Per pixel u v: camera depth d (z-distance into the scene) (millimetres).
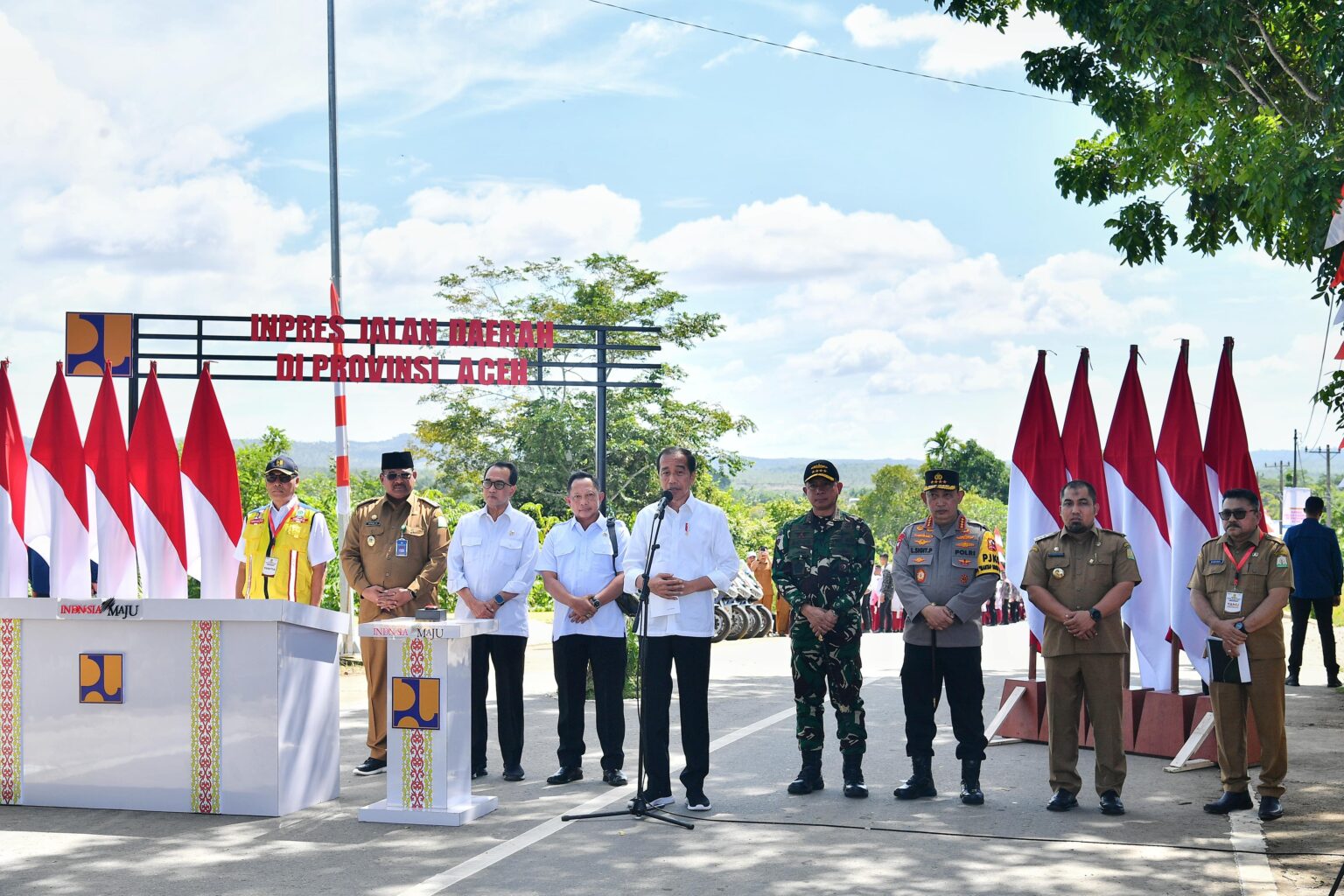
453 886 6238
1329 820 7684
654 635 7969
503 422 42781
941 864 6617
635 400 42594
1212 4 12945
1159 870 6512
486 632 8000
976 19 15852
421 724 7703
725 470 44781
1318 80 14203
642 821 7660
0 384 9852
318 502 19625
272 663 7848
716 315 42906
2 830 7500
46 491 9992
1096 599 8008
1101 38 14062
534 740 10852
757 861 6695
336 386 17750
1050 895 6059
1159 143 15406
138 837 7312
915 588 8289
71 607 8047
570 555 9000
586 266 42844
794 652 8547
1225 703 7938
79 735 8102
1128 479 10312
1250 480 10117
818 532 8523
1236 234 16453
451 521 23656
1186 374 10289
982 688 8250
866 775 9172
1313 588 14406
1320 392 14953
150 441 10484
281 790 7852
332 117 19281
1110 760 7898
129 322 15102
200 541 10500
